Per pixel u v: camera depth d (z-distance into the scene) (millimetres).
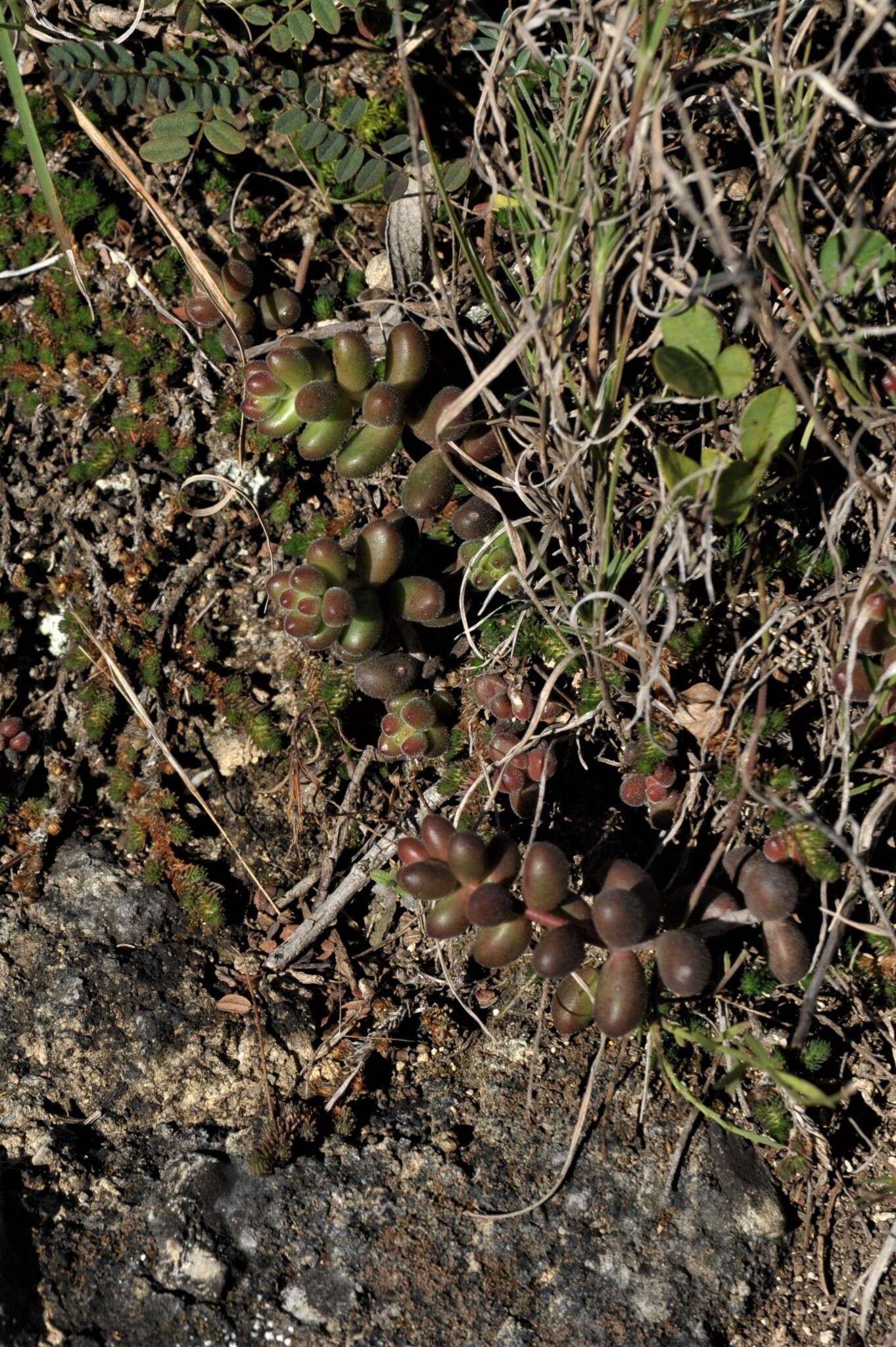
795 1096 730
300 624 746
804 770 759
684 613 759
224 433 807
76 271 793
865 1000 753
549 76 752
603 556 737
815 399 720
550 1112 745
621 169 711
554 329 727
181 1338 711
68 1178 729
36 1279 714
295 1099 746
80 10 810
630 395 750
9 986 757
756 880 714
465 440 758
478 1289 721
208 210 820
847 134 757
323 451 761
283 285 812
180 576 806
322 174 815
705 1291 724
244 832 788
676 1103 745
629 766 761
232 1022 756
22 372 810
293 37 793
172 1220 724
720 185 763
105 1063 748
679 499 717
